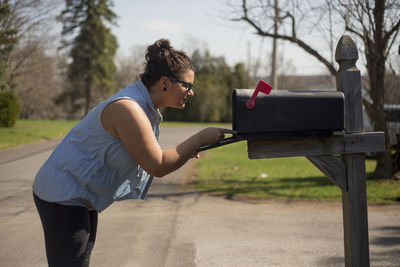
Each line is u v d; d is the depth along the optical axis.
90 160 1.60
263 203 5.77
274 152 1.82
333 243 3.78
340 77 1.92
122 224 4.53
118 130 1.53
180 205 5.61
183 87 1.67
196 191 6.67
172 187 7.01
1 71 14.25
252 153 1.80
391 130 9.20
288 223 4.58
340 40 1.94
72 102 40.94
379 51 6.75
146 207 5.45
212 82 47.84
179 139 16.55
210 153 13.38
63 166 1.60
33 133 17.02
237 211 5.23
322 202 5.79
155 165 1.54
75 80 40.19
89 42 39.81
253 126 1.68
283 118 1.71
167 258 3.40
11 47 12.75
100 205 1.72
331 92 1.79
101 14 39.91
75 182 1.60
